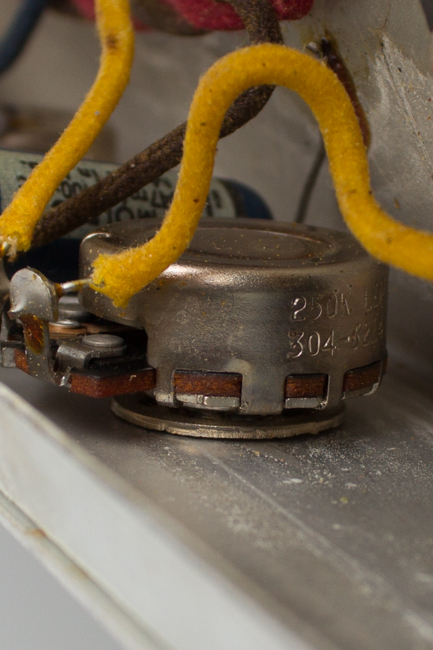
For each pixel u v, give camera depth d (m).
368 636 0.10
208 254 0.13
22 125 0.21
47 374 0.13
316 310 0.13
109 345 0.13
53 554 0.12
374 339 0.13
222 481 0.12
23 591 0.12
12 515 0.12
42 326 0.12
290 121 0.16
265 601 0.10
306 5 0.13
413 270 0.11
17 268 0.14
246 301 0.12
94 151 0.19
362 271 0.13
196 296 0.12
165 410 0.13
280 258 0.13
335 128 0.11
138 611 0.11
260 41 0.13
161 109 0.18
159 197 0.15
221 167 0.17
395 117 0.14
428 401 0.14
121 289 0.12
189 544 0.11
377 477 0.12
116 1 0.13
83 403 0.13
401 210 0.14
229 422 0.13
